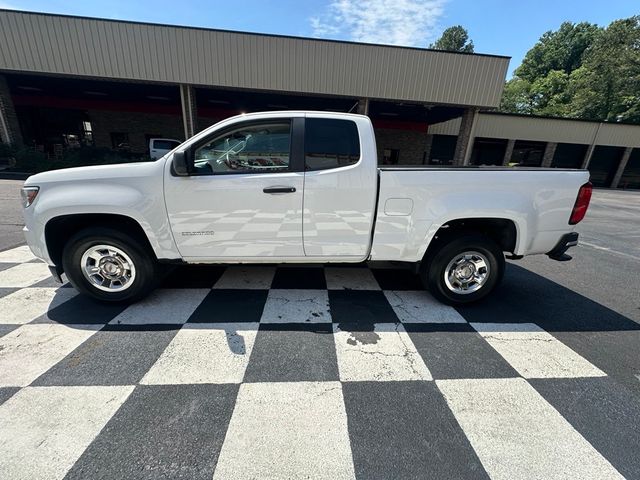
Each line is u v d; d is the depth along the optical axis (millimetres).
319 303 3234
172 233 2889
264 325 2814
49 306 3051
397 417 1890
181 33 11688
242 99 16203
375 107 15781
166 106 18828
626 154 21438
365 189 2891
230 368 2264
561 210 3045
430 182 2912
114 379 2123
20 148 14062
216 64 12102
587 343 2732
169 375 2176
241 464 1572
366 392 2080
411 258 3111
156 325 2771
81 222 3012
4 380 2088
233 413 1878
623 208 12312
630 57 30781
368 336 2709
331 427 1804
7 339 2523
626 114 31047
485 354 2523
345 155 2877
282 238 2959
